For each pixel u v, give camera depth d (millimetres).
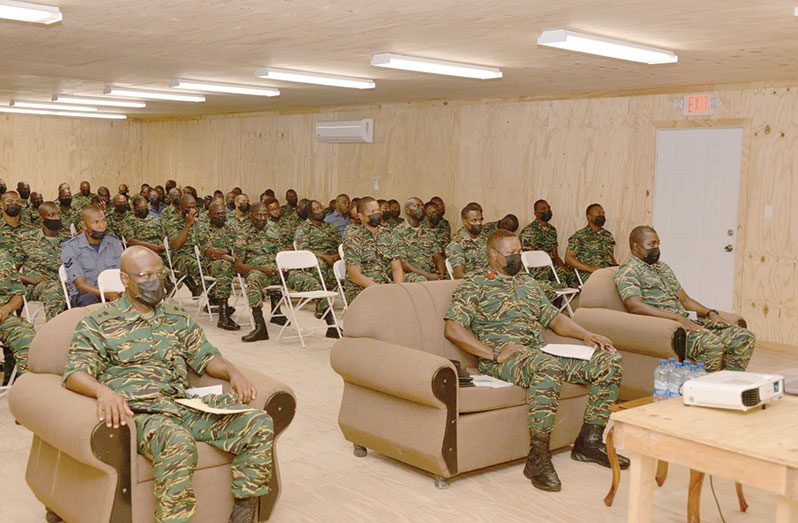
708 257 8227
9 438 4816
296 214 11305
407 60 6680
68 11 5160
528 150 9719
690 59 6508
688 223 8359
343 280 8016
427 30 5566
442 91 9508
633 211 8797
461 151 10477
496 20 5152
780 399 3254
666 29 5289
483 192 10250
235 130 14367
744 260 7941
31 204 10742
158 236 9938
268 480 3387
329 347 7535
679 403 3166
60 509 3396
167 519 3105
